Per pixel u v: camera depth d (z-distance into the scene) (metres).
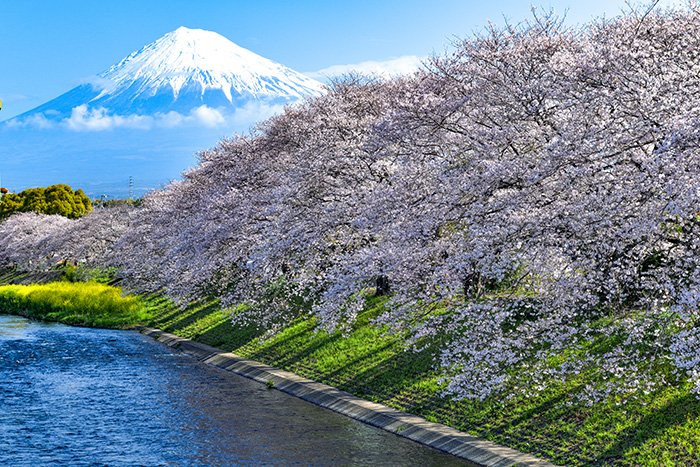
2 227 105.81
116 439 19.52
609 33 21.48
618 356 16.48
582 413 16.61
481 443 17.12
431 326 17.98
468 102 21.11
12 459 17.86
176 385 26.67
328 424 20.64
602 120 16.67
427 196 19.56
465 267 16.30
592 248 15.14
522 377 18.28
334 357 26.02
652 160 14.20
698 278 13.71
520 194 16.38
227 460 17.58
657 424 15.20
